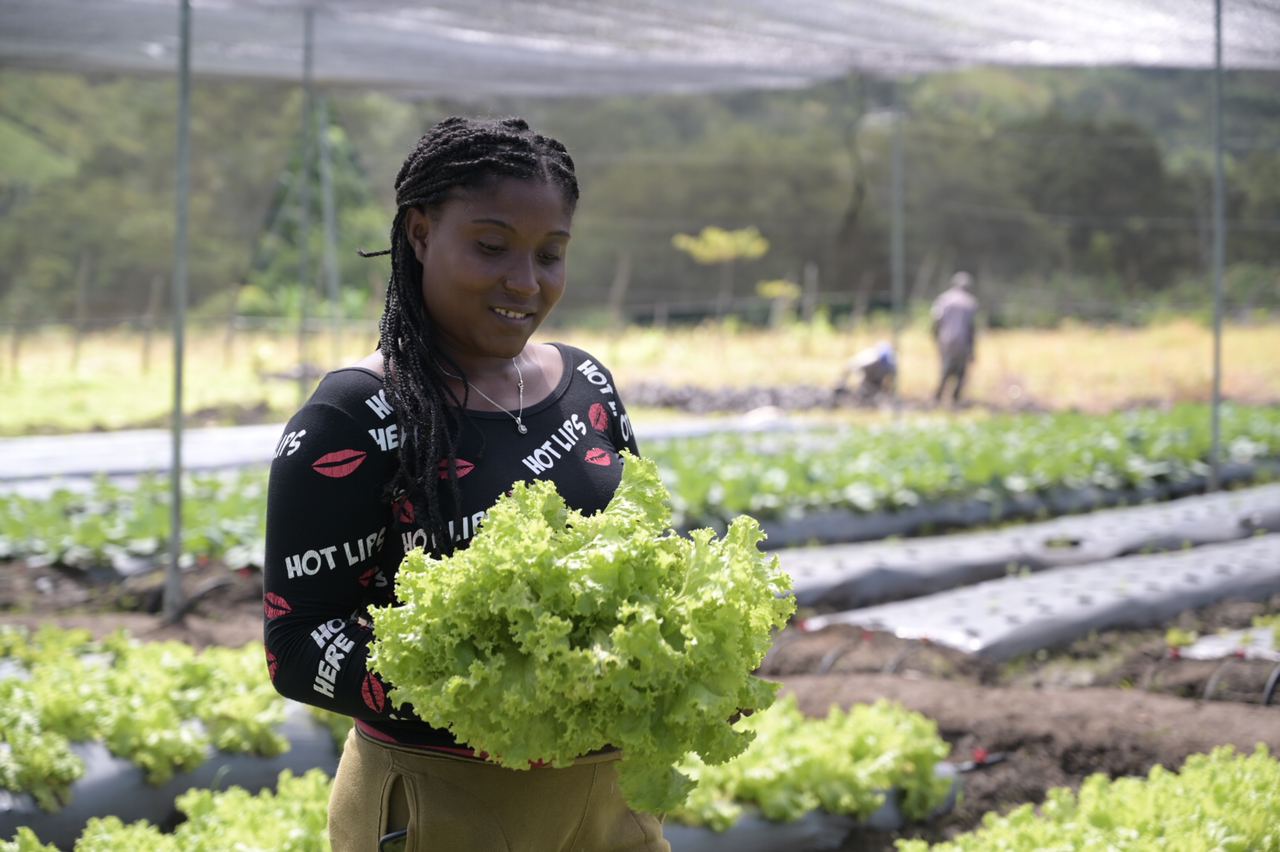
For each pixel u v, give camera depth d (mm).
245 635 6824
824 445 13430
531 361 2391
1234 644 6660
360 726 2254
